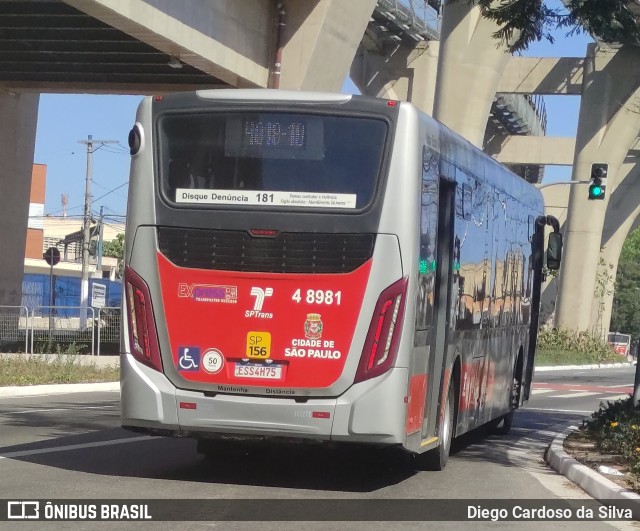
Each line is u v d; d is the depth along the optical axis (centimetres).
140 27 2325
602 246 8231
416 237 959
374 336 942
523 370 1750
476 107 4081
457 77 4075
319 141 964
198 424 963
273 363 952
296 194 959
